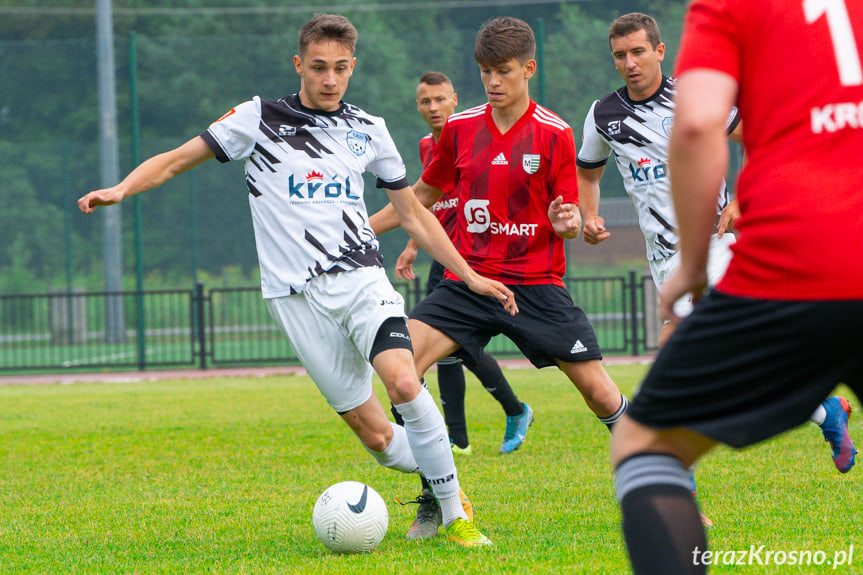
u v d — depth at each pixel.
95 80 114.25
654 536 7.04
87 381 53.22
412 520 15.86
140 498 18.45
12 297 60.59
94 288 90.62
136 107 60.75
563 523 14.81
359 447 24.55
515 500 16.88
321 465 21.84
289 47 113.12
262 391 42.88
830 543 12.84
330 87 14.97
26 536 15.23
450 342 17.12
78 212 91.50
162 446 26.00
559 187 17.38
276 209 15.11
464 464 21.23
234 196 83.94
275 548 13.89
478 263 17.45
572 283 80.25
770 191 6.85
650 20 18.39
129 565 13.06
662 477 7.26
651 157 18.55
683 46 7.27
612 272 79.88
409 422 13.66
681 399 7.05
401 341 14.25
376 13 124.62
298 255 14.95
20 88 113.81
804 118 6.87
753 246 6.86
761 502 15.79
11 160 90.75
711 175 6.71
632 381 40.66
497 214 17.36
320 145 15.13
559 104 84.81
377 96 104.88
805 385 6.90
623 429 7.59
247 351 72.06
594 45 85.81
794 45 6.96
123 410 35.66
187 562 13.13
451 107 26.33
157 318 84.06
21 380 55.47
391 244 82.38
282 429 28.77
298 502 17.53
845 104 6.81
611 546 13.06
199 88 112.19
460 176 17.91
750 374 6.82
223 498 18.16
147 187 14.30
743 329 6.78
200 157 14.79
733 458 20.34
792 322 6.62
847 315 6.52
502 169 17.39
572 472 19.62
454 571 11.98
